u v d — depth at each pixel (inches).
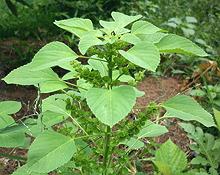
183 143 29.1
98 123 16.4
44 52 14.5
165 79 37.2
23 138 16.7
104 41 14.7
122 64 15.1
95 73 15.3
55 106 17.9
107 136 16.4
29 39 42.1
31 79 16.0
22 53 37.8
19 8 46.8
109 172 17.0
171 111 15.6
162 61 38.5
